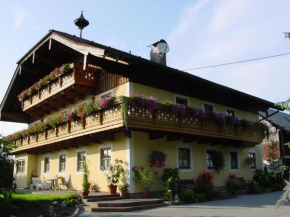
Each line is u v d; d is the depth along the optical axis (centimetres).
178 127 1453
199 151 1762
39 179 2142
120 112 1274
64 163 1973
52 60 1978
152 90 1566
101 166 1593
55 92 1786
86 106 1452
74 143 1739
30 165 2339
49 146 1938
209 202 1367
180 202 1302
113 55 1367
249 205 1255
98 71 1705
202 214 1034
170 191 1328
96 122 1410
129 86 1467
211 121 1653
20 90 2403
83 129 1499
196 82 1745
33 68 2147
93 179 1631
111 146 1534
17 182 2466
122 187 1370
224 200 1445
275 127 2847
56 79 1805
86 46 1398
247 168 2084
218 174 1842
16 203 1132
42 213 1071
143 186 1425
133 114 1284
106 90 1612
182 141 1672
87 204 1247
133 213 1089
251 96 2041
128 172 1392
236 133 1798
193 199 1362
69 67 1655
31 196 1319
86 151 1744
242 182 1881
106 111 1364
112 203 1188
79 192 1468
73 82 1605
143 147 1468
